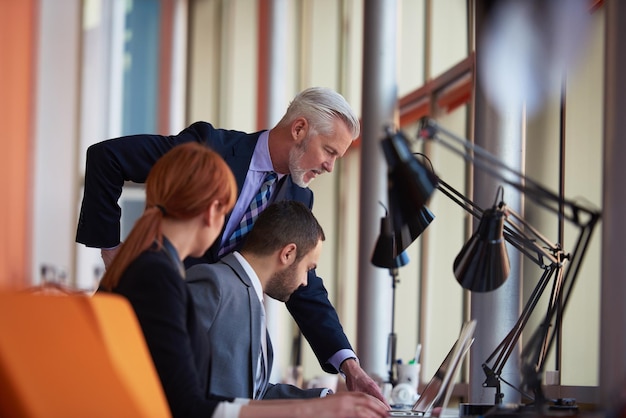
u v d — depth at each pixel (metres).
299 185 3.69
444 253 7.86
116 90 12.95
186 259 3.52
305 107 3.62
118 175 3.54
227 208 2.58
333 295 10.73
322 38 10.73
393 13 7.07
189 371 2.44
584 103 5.05
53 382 1.93
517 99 4.32
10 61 12.32
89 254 12.35
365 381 3.68
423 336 8.14
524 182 4.39
